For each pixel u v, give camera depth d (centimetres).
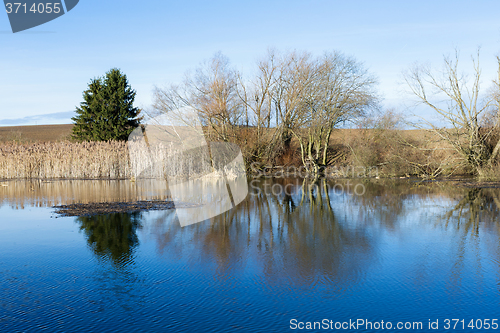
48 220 1205
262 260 812
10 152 2909
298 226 1140
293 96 3212
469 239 988
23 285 674
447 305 597
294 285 677
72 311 576
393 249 897
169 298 621
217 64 2867
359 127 3353
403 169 2944
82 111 4600
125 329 522
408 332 516
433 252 872
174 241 960
